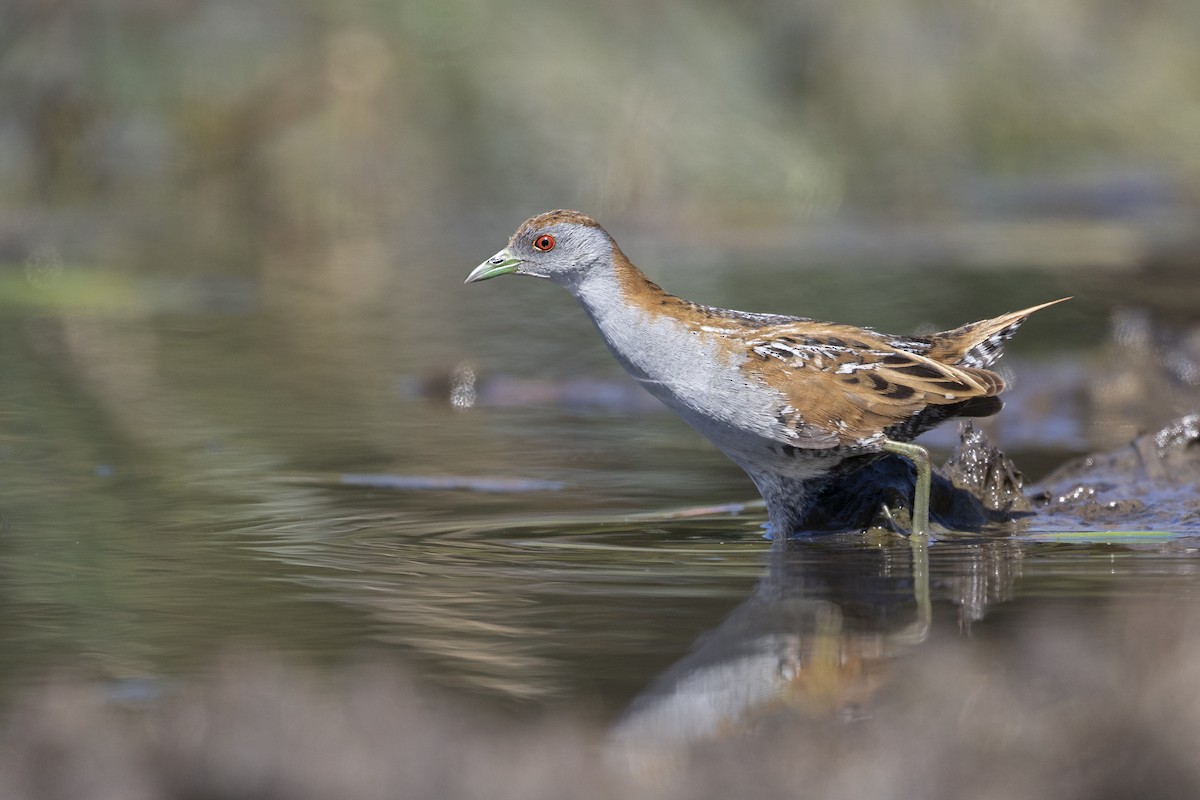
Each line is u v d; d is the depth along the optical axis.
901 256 24.94
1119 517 10.80
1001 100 33.88
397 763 5.09
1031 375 16.97
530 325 20.78
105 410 14.99
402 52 30.62
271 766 5.07
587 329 20.53
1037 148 33.81
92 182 28.42
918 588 8.61
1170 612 6.40
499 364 17.95
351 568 9.23
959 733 5.22
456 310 21.77
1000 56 34.22
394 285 23.61
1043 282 22.12
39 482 11.91
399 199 29.02
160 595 8.50
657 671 6.95
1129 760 5.02
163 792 5.05
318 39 30.34
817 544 10.07
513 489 11.96
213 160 29.02
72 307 21.20
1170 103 34.84
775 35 32.72
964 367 10.56
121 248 25.94
